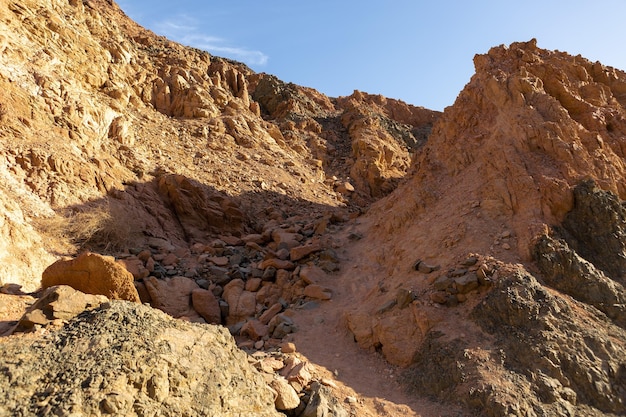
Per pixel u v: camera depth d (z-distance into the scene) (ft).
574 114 39.17
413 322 26.45
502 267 26.86
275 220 56.70
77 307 18.16
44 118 43.86
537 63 41.86
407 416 20.34
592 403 20.34
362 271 37.04
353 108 119.75
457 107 45.93
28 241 27.17
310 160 88.48
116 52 72.95
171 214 48.34
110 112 55.72
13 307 20.10
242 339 29.12
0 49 45.09
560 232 29.22
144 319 17.76
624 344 22.66
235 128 79.20
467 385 21.20
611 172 32.96
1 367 13.69
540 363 21.52
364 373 24.45
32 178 36.96
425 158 46.37
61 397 13.07
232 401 16.40
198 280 35.60
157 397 14.52
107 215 37.81
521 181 32.63
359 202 80.28
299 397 20.06
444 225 34.53
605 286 25.63
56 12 63.26
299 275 36.78
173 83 80.64
